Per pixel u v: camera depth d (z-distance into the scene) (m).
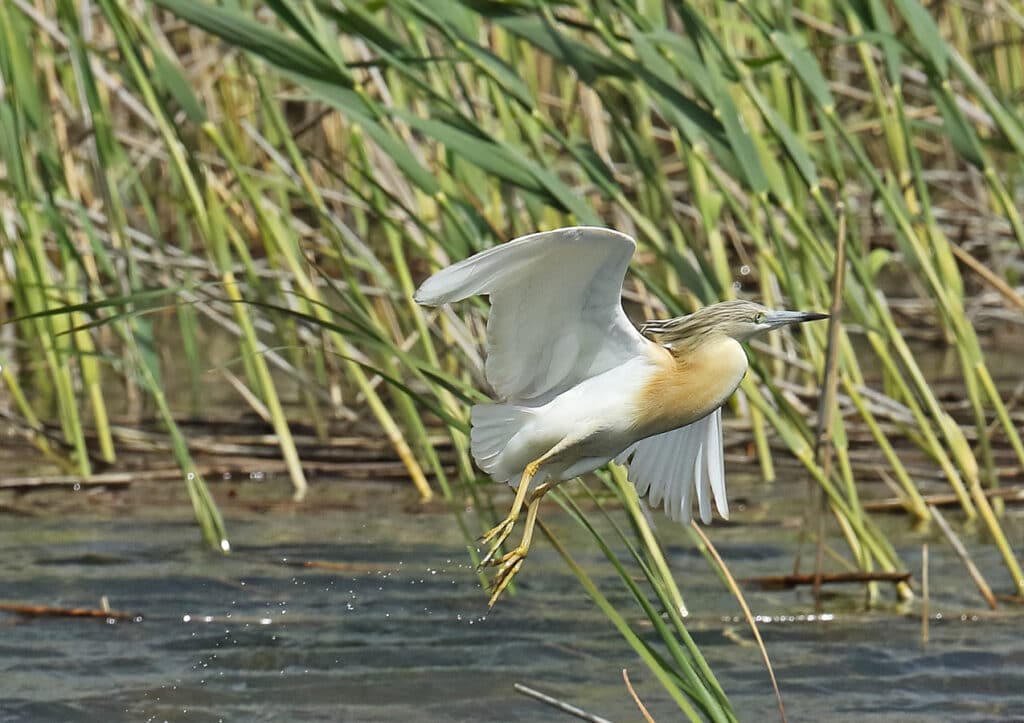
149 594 10.38
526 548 7.15
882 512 12.82
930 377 17.09
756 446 14.51
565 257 6.53
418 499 13.07
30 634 9.59
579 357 7.24
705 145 12.34
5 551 11.30
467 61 9.95
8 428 15.09
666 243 10.20
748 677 9.06
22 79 11.05
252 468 13.81
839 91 16.20
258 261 17.25
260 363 12.95
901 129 11.73
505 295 6.72
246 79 16.36
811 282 12.38
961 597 10.56
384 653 9.41
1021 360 18.17
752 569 11.24
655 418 7.40
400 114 9.68
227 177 16.53
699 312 7.65
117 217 12.21
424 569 11.09
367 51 12.55
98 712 8.34
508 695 8.77
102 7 10.45
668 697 8.80
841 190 11.06
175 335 20.69
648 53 10.23
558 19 10.38
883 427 14.60
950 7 19.23
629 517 9.44
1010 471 13.53
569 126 14.63
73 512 12.45
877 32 10.98
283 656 9.32
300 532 11.96
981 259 19.92
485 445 7.43
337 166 17.83
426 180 9.70
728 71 10.91
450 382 7.90
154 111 10.83
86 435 14.52
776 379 14.94
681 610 9.67
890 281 22.22
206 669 9.06
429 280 6.15
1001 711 8.52
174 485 13.38
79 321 13.07
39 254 11.92
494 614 10.20
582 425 7.23
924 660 9.33
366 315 9.91
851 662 9.30
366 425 15.16
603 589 10.79
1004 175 21.62
